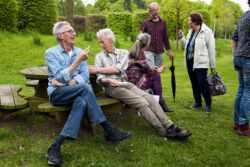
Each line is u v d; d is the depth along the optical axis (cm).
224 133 344
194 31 446
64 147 286
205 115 421
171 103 496
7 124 354
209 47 424
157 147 295
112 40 337
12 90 382
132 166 250
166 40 517
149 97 323
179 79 815
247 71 324
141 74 365
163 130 315
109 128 287
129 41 1617
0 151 272
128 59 359
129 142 304
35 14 1266
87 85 277
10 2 1133
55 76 281
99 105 306
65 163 252
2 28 1134
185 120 394
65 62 295
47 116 392
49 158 248
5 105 298
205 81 430
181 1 1734
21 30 1231
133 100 316
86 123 330
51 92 284
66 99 279
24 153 269
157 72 370
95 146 292
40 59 929
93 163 252
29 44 1070
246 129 338
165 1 1848
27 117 380
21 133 320
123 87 324
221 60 1504
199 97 467
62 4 2744
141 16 1833
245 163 261
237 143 312
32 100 353
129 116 404
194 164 258
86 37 1327
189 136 327
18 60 883
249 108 332
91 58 1058
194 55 431
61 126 354
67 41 293
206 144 306
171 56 523
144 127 358
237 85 707
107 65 337
